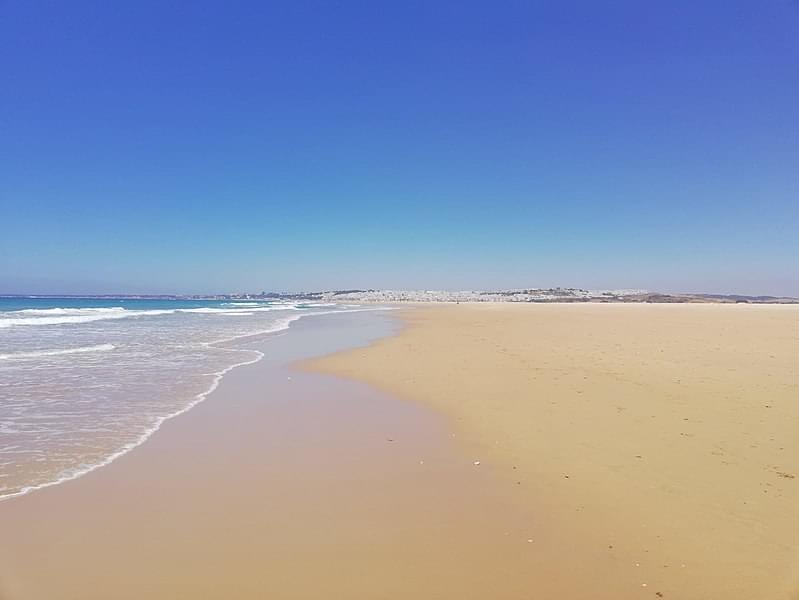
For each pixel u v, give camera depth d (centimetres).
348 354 1838
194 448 740
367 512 525
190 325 3456
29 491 574
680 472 613
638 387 1108
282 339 2472
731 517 495
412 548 450
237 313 5719
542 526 489
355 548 450
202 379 1307
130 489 584
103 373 1380
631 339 2158
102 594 382
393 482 609
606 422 843
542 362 1519
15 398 1064
